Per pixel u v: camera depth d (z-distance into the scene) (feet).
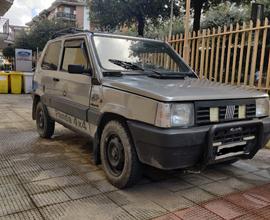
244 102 11.49
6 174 13.02
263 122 11.79
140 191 11.64
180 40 23.94
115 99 11.51
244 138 11.39
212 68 21.67
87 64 13.58
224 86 12.76
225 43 21.36
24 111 29.81
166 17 53.21
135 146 10.69
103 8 51.67
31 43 103.19
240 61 19.81
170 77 13.44
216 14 51.21
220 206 10.58
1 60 118.62
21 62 52.60
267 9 40.50
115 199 10.88
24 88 46.19
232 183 12.74
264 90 18.51
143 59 14.71
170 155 9.63
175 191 11.77
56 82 16.53
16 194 11.09
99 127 12.59
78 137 19.67
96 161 13.15
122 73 13.04
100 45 13.82
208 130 10.12
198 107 10.16
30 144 17.87
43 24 105.70
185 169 10.93
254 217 9.89
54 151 16.55
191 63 23.11
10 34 107.24
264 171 14.29
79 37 14.66
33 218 9.46
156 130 9.64
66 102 15.23
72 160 15.06
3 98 39.70
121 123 11.44
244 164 15.23
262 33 20.42
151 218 9.62
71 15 182.19
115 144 11.81
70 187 11.80
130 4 49.08
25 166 14.07
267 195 11.59
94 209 10.11
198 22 44.98
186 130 9.75
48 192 11.31
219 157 10.89
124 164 11.35
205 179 13.11
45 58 18.99
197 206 10.53
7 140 18.67
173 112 9.70
